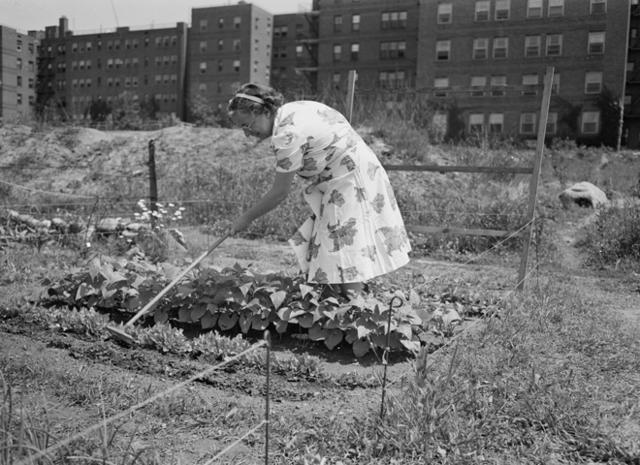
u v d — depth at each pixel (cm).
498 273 704
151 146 872
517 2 3981
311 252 420
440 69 4234
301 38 6319
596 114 3822
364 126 1540
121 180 1488
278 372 354
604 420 285
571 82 3881
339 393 327
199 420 283
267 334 202
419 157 1403
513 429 275
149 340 389
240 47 6100
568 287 611
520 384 319
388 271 415
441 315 440
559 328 447
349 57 5272
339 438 265
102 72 6450
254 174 1346
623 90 3797
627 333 445
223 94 6200
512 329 434
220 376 343
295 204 1073
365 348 390
